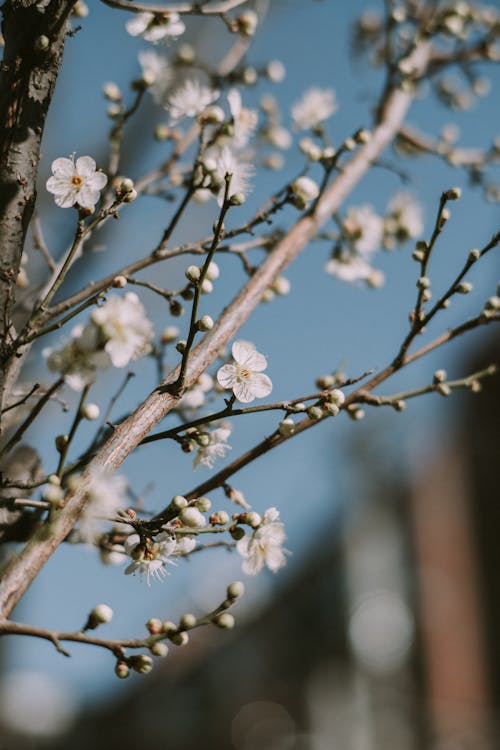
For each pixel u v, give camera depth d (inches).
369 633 421.7
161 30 106.1
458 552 412.8
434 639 409.7
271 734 479.2
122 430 79.4
